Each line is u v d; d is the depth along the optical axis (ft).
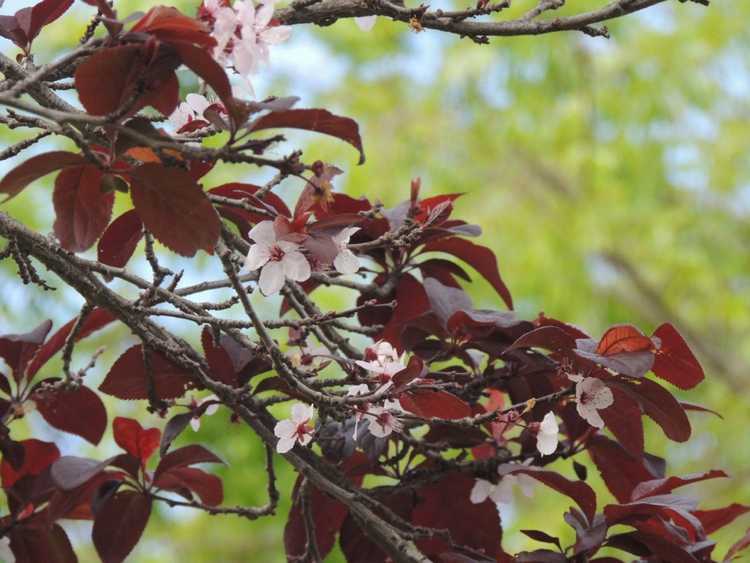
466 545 4.59
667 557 4.33
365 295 4.64
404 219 4.55
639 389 4.29
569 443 4.55
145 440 4.61
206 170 4.32
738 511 4.52
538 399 4.31
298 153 3.99
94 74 3.92
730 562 4.43
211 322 4.31
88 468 4.49
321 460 4.47
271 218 4.28
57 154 3.95
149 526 10.39
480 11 4.40
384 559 4.62
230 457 9.34
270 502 4.62
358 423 4.43
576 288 12.01
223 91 3.92
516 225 12.21
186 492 4.66
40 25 4.33
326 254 4.13
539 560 4.32
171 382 4.50
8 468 4.66
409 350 4.62
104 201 4.05
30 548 4.63
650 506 4.31
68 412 4.66
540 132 12.19
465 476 4.59
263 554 10.64
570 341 4.28
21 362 4.63
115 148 3.96
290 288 4.52
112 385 4.49
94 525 4.56
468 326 4.55
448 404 4.35
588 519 4.35
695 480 4.38
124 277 4.35
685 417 4.28
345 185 12.00
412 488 4.56
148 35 3.92
